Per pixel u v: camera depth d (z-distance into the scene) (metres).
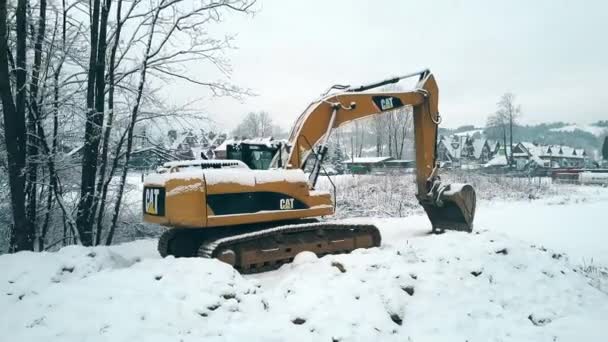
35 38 10.06
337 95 9.64
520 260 7.87
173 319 5.02
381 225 13.69
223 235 7.97
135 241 11.59
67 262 6.66
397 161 53.56
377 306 5.81
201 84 11.76
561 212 18.31
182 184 7.38
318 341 5.06
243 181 7.84
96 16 10.22
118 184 12.03
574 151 101.56
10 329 4.86
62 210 11.32
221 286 5.73
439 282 6.68
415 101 10.70
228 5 11.08
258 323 5.23
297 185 8.41
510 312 6.54
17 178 8.70
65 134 11.24
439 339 5.59
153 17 11.07
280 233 8.06
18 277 6.18
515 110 65.31
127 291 5.40
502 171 50.97
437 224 11.17
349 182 25.28
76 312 4.99
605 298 7.32
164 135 12.74
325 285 6.16
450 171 30.97
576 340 5.66
